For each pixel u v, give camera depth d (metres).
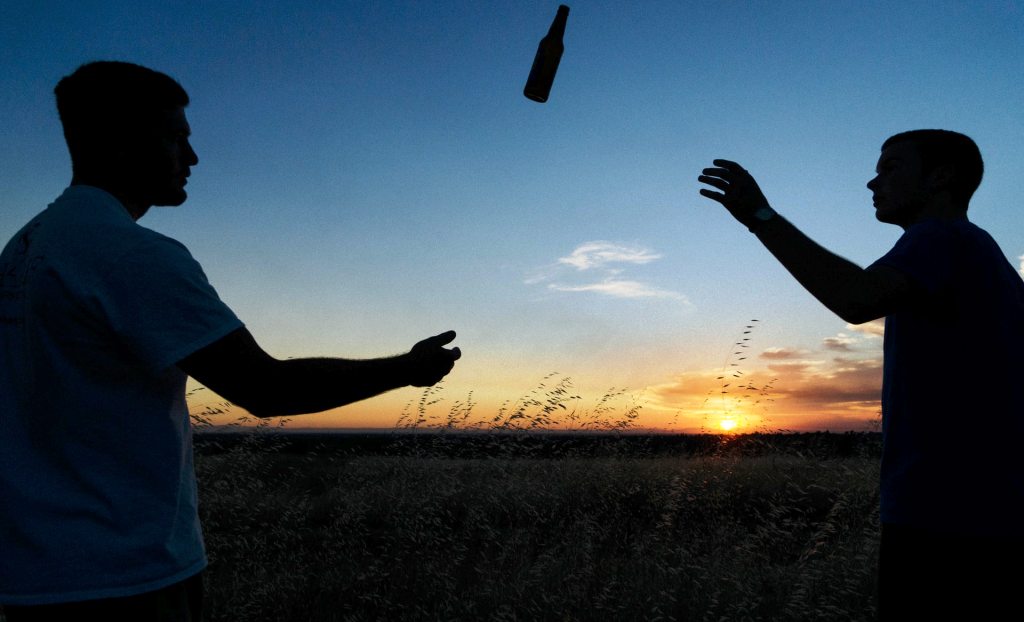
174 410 1.41
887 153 2.25
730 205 1.88
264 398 1.33
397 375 1.46
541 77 2.38
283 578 4.83
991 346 1.91
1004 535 1.83
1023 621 1.81
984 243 2.00
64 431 1.29
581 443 7.88
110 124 1.46
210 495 6.45
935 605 1.90
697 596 4.46
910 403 2.00
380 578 4.91
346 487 7.13
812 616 4.16
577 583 4.68
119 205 1.45
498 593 4.56
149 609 1.29
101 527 1.27
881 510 2.09
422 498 6.48
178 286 1.31
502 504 6.58
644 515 6.59
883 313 1.87
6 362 1.36
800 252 1.82
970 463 1.88
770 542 5.59
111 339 1.30
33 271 1.34
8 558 1.25
